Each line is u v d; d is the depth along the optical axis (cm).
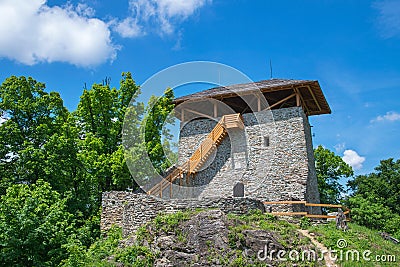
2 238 1603
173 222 1608
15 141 2367
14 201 1736
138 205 1816
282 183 2233
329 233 1636
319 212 2503
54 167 2306
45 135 2383
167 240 1552
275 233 1551
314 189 2441
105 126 2497
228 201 1739
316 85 2272
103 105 2505
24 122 2452
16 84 2473
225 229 1511
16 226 1628
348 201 3419
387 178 3794
